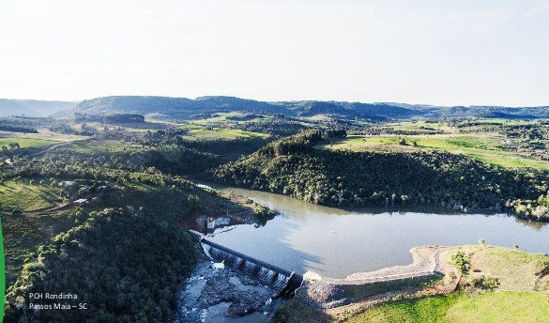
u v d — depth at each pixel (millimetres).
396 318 77875
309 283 92562
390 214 151625
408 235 130125
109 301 74688
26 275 69562
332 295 86938
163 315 80188
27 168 126188
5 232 84562
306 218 147125
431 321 76875
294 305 85000
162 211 123062
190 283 95562
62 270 75125
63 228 91125
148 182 136000
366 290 88500
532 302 76438
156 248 98125
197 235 121812
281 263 108000
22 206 97938
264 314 84750
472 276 91250
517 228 138625
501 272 90250
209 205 144000
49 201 103062
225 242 122438
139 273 86250
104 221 95938
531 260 91812
